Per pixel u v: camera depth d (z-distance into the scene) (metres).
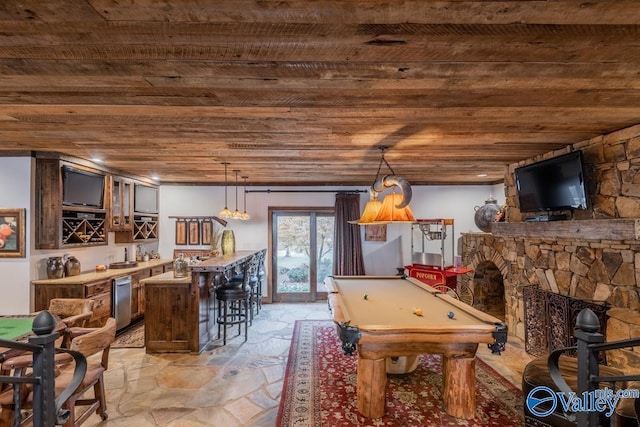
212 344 4.52
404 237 7.16
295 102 2.34
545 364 2.47
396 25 1.44
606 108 2.49
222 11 1.34
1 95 2.20
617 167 3.14
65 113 2.56
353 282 4.60
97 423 2.66
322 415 2.77
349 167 5.16
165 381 3.42
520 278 4.61
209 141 3.49
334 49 1.64
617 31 1.48
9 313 4.18
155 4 1.29
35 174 4.22
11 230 4.16
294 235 7.25
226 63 1.78
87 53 1.66
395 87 2.10
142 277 5.58
